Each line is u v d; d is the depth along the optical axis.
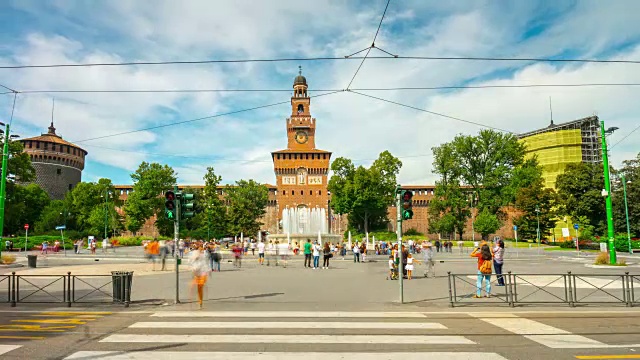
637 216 62.22
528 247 65.31
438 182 81.12
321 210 67.44
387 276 23.58
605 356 7.73
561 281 19.59
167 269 28.06
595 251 52.06
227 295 16.09
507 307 13.26
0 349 8.23
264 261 37.31
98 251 55.53
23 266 29.98
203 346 8.44
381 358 7.62
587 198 65.31
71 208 88.38
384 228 101.69
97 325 10.50
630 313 12.19
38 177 98.06
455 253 52.94
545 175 101.88
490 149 77.62
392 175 88.69
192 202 15.01
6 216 53.50
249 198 99.00
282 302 14.34
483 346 8.44
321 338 9.09
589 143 101.06
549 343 8.69
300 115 110.12
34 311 12.64
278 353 7.94
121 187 108.44
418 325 10.43
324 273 25.81
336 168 90.06
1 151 50.25
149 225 107.12
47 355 7.82
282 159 107.75
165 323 10.70
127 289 13.84
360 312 12.29
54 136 105.44
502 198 76.06
